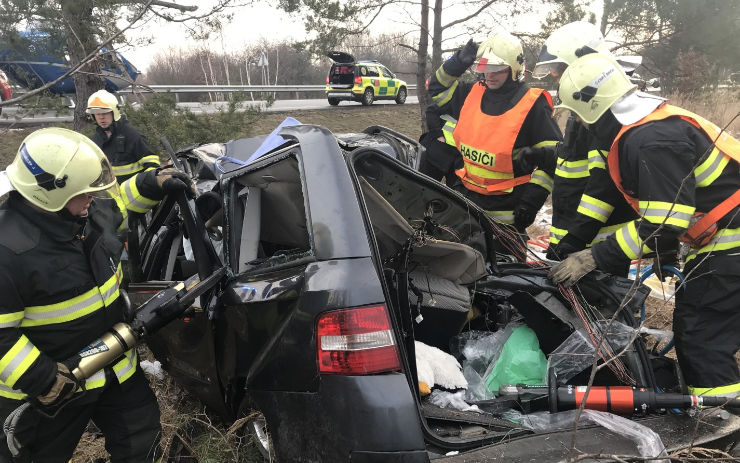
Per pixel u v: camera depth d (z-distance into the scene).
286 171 2.27
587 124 2.59
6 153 9.63
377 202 2.21
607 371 2.42
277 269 2.07
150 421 2.28
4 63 7.80
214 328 2.35
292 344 1.84
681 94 13.59
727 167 2.34
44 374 1.86
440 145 4.48
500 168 3.83
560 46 2.86
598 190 2.88
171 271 3.04
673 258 2.63
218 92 17.66
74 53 5.98
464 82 4.44
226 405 2.46
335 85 18.19
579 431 1.96
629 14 12.94
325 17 8.02
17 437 2.02
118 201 2.17
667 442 1.94
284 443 1.91
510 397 2.29
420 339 2.62
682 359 2.45
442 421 1.99
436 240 2.38
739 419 2.05
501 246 2.83
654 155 2.23
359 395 1.71
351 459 1.71
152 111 7.14
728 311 2.36
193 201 2.58
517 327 2.59
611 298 2.41
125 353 2.19
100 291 2.02
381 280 1.80
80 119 7.97
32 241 1.85
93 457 2.62
